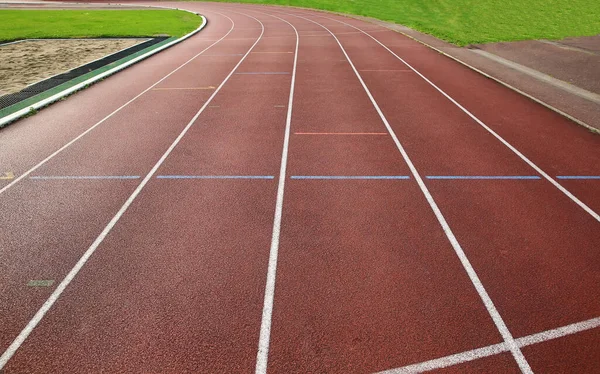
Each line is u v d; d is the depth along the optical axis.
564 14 28.53
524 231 5.40
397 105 10.60
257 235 5.34
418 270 4.70
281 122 9.40
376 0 38.88
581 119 9.30
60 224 5.59
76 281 4.55
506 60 15.80
